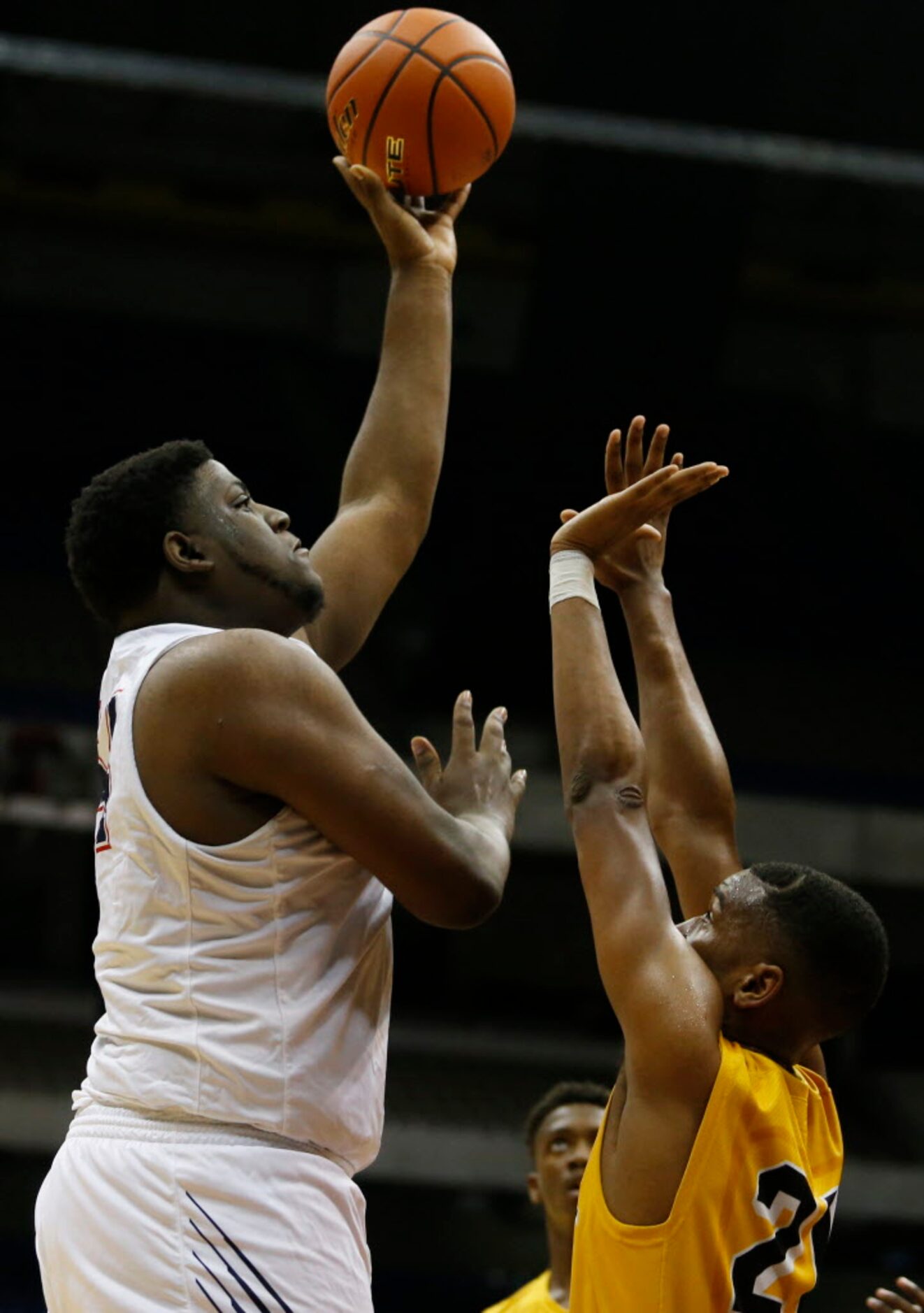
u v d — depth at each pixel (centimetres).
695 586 3728
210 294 3625
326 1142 455
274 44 3238
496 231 3644
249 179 3494
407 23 673
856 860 3089
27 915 3077
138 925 460
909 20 3316
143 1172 441
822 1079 538
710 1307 475
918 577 3756
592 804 520
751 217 3078
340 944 467
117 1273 438
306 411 3669
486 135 670
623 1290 480
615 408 3272
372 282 3672
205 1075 444
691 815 602
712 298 3159
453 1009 3173
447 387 655
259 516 512
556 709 540
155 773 457
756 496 3819
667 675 617
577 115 2747
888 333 3803
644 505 559
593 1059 3006
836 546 3809
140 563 496
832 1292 2747
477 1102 2834
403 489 626
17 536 3466
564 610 552
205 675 455
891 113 3409
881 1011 3186
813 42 3334
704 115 3011
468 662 3316
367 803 452
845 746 3356
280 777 451
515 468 3325
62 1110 2608
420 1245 2825
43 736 2967
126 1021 458
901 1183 2752
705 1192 477
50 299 3556
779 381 3816
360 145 671
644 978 491
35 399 3588
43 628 3250
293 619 508
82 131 3381
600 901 507
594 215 3066
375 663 3466
